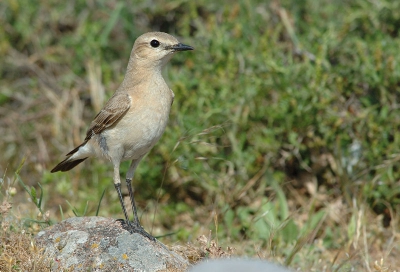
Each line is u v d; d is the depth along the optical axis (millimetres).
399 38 14516
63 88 16766
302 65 13992
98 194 14188
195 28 16766
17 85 17234
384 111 13422
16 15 17391
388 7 14812
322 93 13758
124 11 16641
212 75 14734
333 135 13812
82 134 15867
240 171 13852
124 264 9289
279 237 12242
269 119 13914
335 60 14805
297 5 16047
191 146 13773
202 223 13680
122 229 9891
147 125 10352
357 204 13203
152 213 14008
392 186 13297
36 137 16266
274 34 14945
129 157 10680
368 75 13672
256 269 7625
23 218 10883
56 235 9891
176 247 10508
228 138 14227
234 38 15211
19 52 17484
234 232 12758
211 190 13758
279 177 13992
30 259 9359
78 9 17500
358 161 13695
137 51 10594
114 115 10273
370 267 11477
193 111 14234
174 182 14188
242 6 15836
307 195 14148
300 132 13938
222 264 7723
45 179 14672
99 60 16453
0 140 16406
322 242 12609
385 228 13312
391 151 13281
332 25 14883
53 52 17219
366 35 14852
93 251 9484
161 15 16953
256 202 13734
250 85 14133
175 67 15820
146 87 10430
